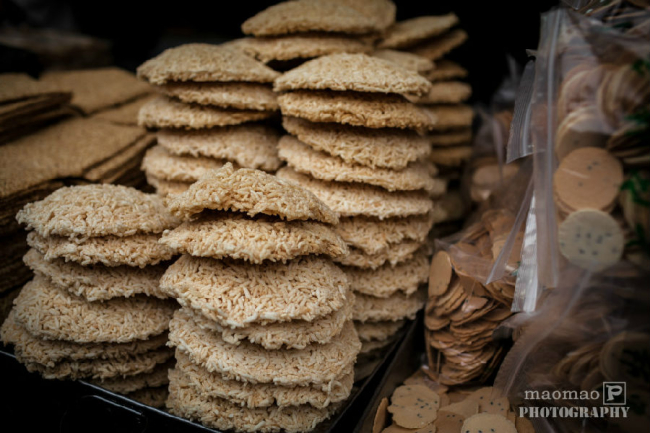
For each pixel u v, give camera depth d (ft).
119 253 1.18
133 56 2.87
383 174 1.33
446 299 1.31
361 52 1.58
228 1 2.67
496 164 1.76
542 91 1.10
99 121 1.96
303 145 1.43
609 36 1.03
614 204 1.00
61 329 1.20
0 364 1.34
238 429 1.12
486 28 2.14
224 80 1.42
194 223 1.15
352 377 1.23
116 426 1.27
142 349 1.26
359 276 1.39
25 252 1.57
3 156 1.62
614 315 1.03
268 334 1.08
